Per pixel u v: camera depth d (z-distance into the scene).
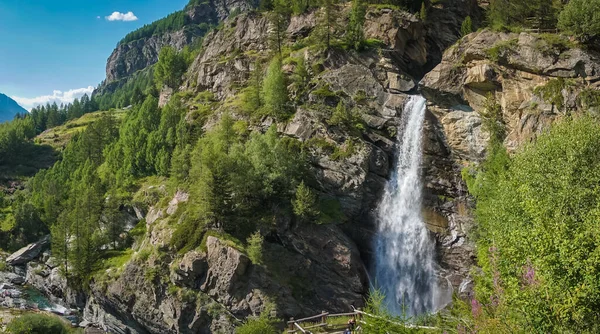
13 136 149.12
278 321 47.28
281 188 61.38
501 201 40.41
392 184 67.69
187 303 55.16
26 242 97.25
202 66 114.19
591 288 17.05
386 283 61.41
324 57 85.75
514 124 69.38
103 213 82.19
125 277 61.47
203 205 58.41
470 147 70.69
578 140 39.28
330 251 57.44
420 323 26.02
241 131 76.56
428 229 65.38
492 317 20.05
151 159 94.00
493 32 77.38
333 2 102.56
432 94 77.00
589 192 31.50
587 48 68.69
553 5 82.19
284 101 76.75
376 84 76.12
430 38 101.12
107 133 125.25
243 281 53.53
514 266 22.36
